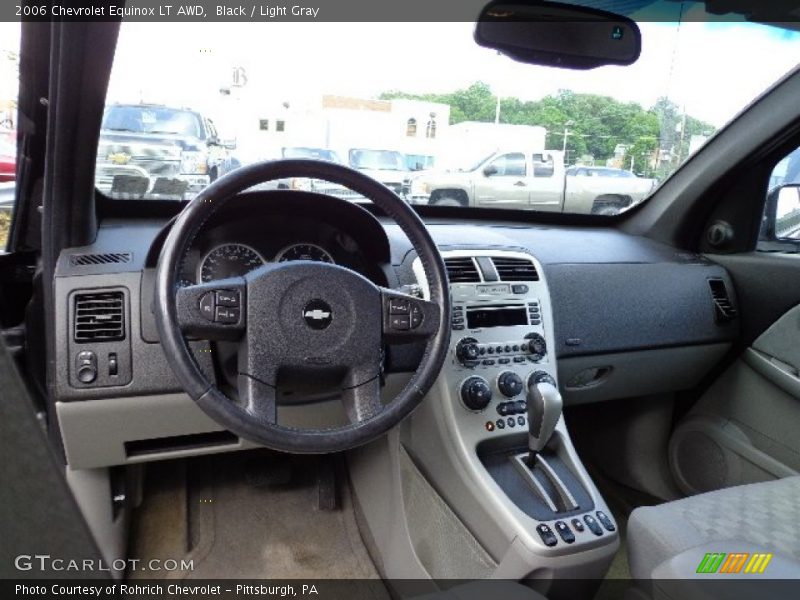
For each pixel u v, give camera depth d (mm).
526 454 1419
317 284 1030
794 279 1843
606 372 1896
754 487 1262
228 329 995
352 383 1068
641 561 1144
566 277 1784
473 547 1349
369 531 1810
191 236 989
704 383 2086
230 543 1803
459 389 1387
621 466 2213
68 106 1154
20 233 1484
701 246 2158
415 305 1096
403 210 1109
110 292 1309
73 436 1354
